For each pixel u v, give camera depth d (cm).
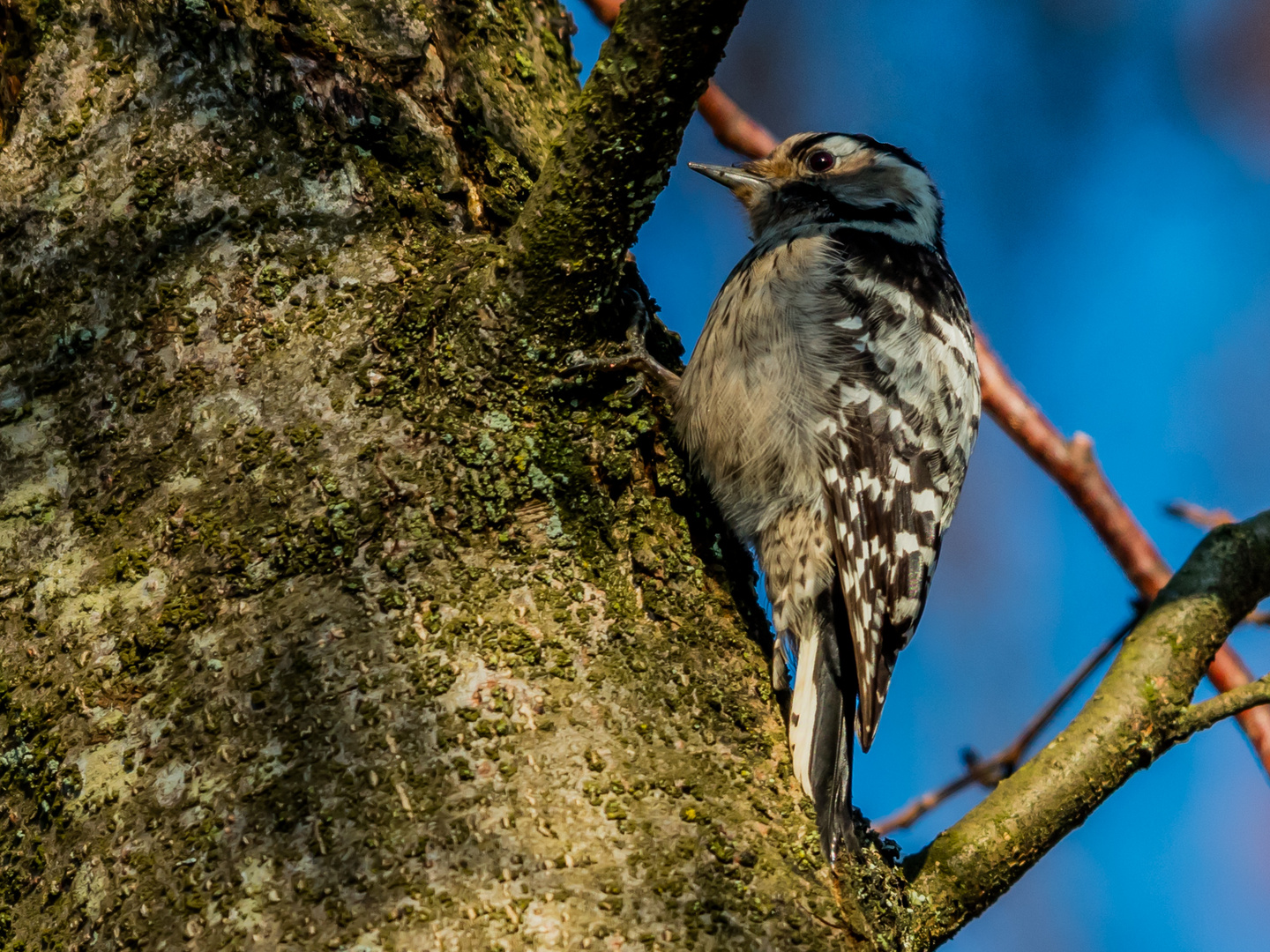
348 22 547
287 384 475
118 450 468
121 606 444
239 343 482
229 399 472
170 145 505
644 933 393
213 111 512
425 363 489
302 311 490
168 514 456
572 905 391
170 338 480
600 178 478
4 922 410
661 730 446
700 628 497
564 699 434
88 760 421
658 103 466
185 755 414
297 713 417
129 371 477
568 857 399
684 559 517
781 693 554
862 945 430
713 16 448
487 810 403
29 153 504
